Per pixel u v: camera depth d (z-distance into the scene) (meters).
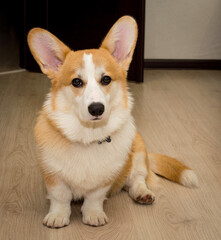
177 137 1.42
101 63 0.89
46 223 0.93
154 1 2.28
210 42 2.36
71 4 2.08
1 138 1.38
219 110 1.69
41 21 2.16
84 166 0.92
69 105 0.90
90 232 0.91
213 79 2.17
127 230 0.92
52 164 0.92
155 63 2.37
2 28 3.05
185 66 2.38
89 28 2.10
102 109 0.84
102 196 0.96
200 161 1.25
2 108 1.65
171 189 1.09
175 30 2.34
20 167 1.19
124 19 0.95
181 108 1.71
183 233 0.91
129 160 1.02
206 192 1.08
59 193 0.94
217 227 0.94
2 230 0.91
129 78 2.11
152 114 1.63
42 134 0.93
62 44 0.93
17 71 2.23
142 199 1.01
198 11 2.31
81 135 0.91
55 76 0.93
